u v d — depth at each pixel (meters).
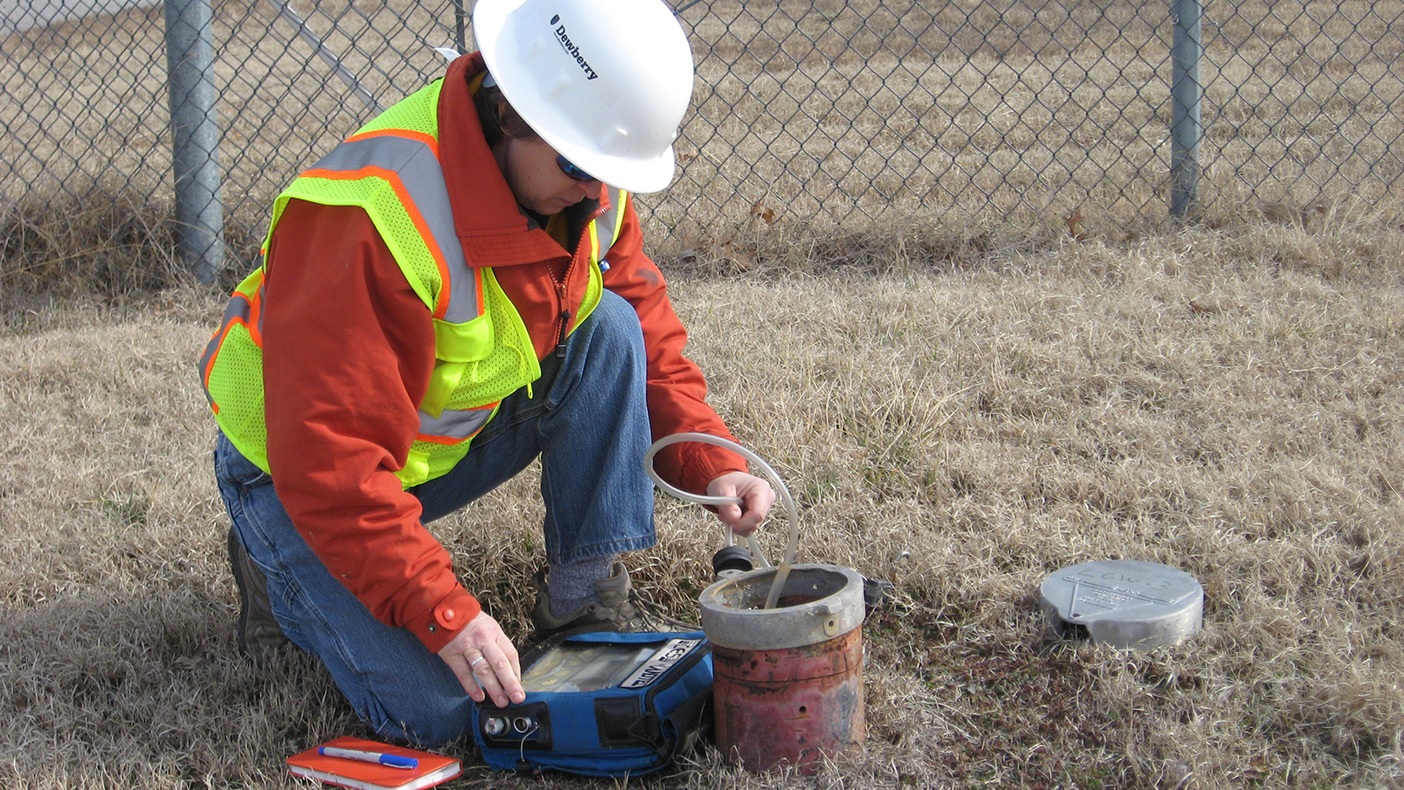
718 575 2.15
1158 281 4.07
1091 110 7.44
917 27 13.70
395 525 1.70
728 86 10.12
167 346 4.03
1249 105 7.83
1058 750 1.91
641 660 2.03
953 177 5.96
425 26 13.55
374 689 1.95
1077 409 3.15
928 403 3.11
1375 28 11.52
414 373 1.74
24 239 4.75
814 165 6.44
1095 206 4.97
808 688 1.75
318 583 1.92
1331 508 2.53
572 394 2.07
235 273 4.82
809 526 2.64
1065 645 2.15
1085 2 14.32
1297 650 2.06
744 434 3.06
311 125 8.17
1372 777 1.79
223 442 2.03
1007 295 4.00
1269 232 4.43
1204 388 3.24
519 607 2.47
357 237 1.64
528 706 1.88
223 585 2.55
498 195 1.71
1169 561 2.42
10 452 3.24
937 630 2.29
